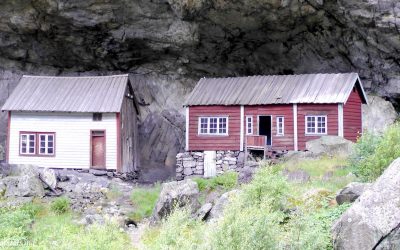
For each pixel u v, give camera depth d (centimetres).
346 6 2741
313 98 2630
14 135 2855
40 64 3475
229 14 2914
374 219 1034
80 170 2781
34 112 2847
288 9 2827
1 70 3434
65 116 2828
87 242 1110
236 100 2764
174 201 1677
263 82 2839
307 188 1664
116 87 2886
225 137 2766
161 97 3509
